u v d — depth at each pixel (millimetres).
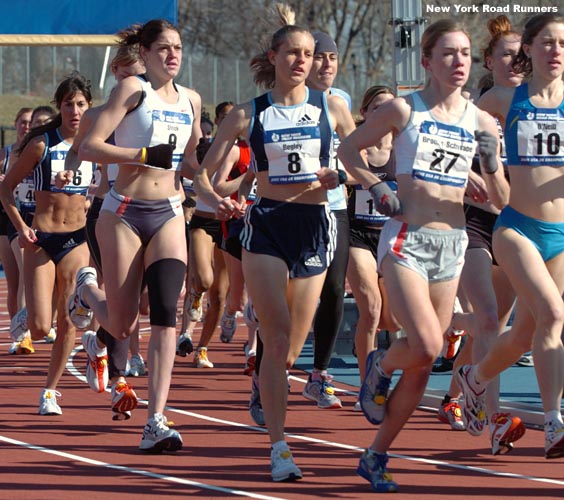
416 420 18906
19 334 27141
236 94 92500
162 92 16359
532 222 15023
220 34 103438
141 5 34062
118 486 14156
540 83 15289
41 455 16047
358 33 102625
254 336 24484
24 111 28594
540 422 18422
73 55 98250
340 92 20234
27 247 20828
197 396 21438
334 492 13828
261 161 14938
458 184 13836
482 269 17000
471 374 16328
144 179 16141
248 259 14555
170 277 16031
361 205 19469
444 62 13641
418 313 13258
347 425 18484
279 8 18844
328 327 19797
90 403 20516
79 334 31906
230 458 15836
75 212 20656
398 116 13797
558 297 14672
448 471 15062
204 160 15234
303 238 14750
